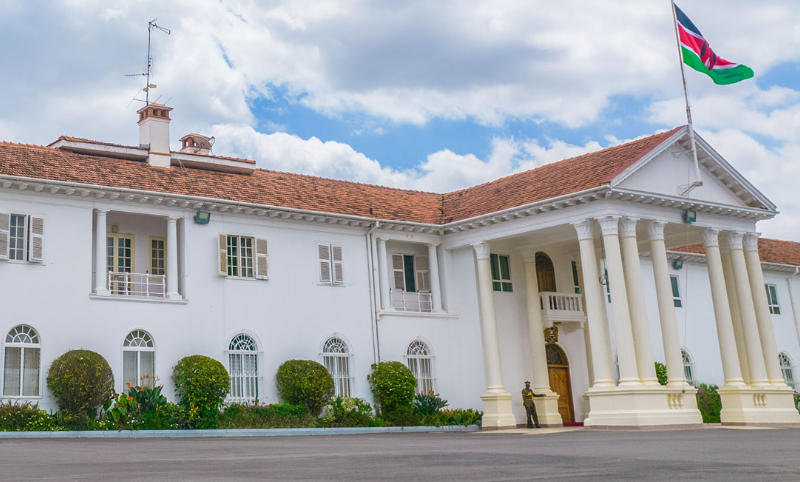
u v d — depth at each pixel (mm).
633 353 27172
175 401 25859
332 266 30172
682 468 10656
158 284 26672
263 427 25938
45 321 24109
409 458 13227
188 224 27344
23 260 24094
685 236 32812
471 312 32250
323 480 9656
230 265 28094
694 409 27859
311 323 29266
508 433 25906
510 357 32312
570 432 25438
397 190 35250
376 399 29859
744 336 31328
